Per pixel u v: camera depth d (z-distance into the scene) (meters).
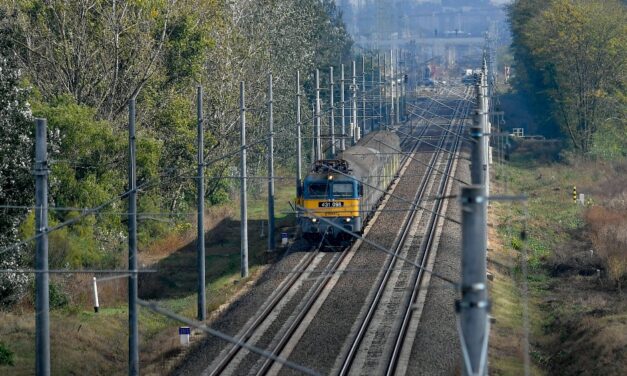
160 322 103.94
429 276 109.62
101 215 126.19
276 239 143.50
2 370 81.12
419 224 145.25
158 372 79.31
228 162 178.25
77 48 145.50
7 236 95.88
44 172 63.81
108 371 84.88
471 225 36.09
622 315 95.44
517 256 135.88
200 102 95.56
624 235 135.25
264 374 75.81
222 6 179.38
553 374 83.44
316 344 83.44
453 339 83.56
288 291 104.94
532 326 98.38
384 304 97.44
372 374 74.44
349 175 128.62
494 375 76.38
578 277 124.19
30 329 94.69
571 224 162.88
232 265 127.88
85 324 97.25
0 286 100.19
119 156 128.50
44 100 142.12
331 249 128.62
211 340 87.69
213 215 167.75
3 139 94.69
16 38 137.50
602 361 80.94
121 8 148.38
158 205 149.25
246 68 192.62
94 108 139.88
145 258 134.88
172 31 156.12
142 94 152.75
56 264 112.94
